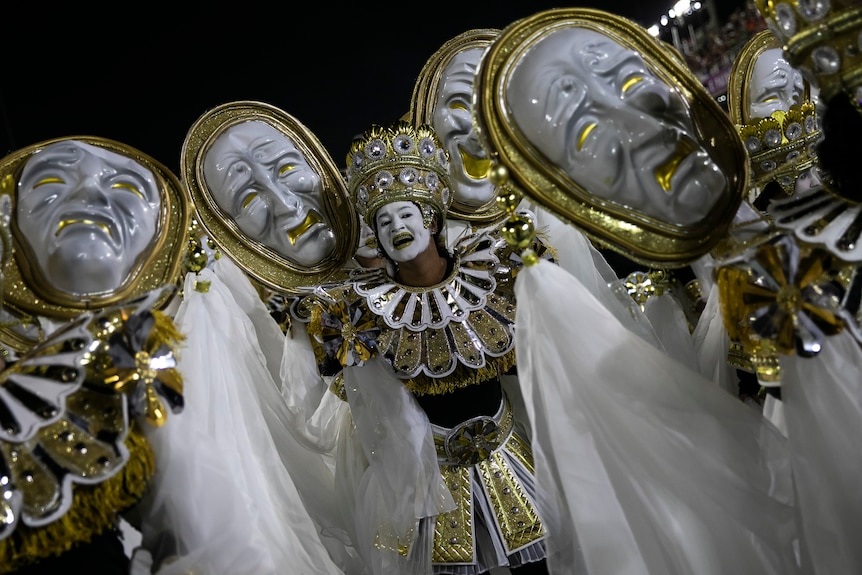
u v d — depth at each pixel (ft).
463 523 6.66
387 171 6.70
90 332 4.72
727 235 5.52
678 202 5.39
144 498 4.98
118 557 4.70
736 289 5.19
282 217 7.57
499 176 5.18
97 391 4.60
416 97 7.90
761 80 7.92
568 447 5.41
